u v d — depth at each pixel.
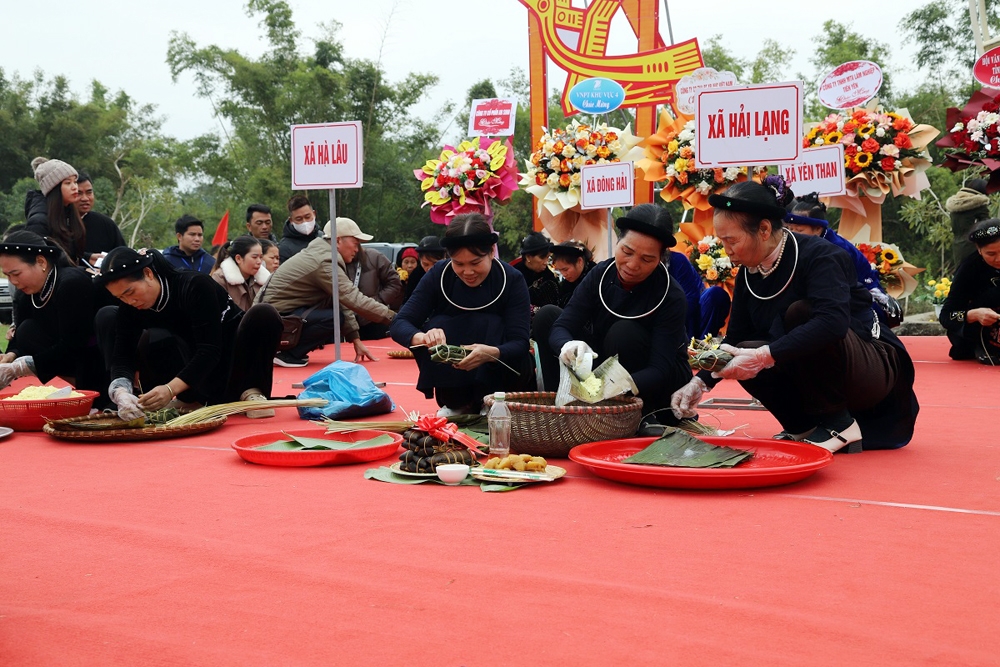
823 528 2.80
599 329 4.35
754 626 2.00
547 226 10.22
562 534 2.77
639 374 4.10
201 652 1.90
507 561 2.50
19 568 2.49
